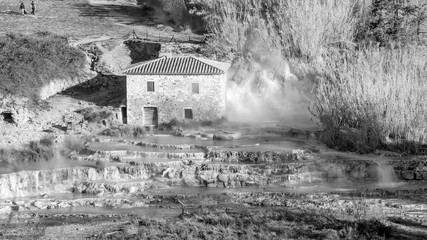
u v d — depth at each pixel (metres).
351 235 51.31
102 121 87.38
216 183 69.12
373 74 84.81
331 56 99.44
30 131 84.88
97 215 60.22
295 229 53.56
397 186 68.31
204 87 87.38
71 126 85.62
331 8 106.44
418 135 77.31
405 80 81.00
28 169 70.94
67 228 56.31
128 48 109.12
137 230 54.66
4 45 100.12
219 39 105.50
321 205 61.16
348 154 75.75
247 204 62.75
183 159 73.69
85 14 131.00
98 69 102.62
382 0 113.12
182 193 66.69
